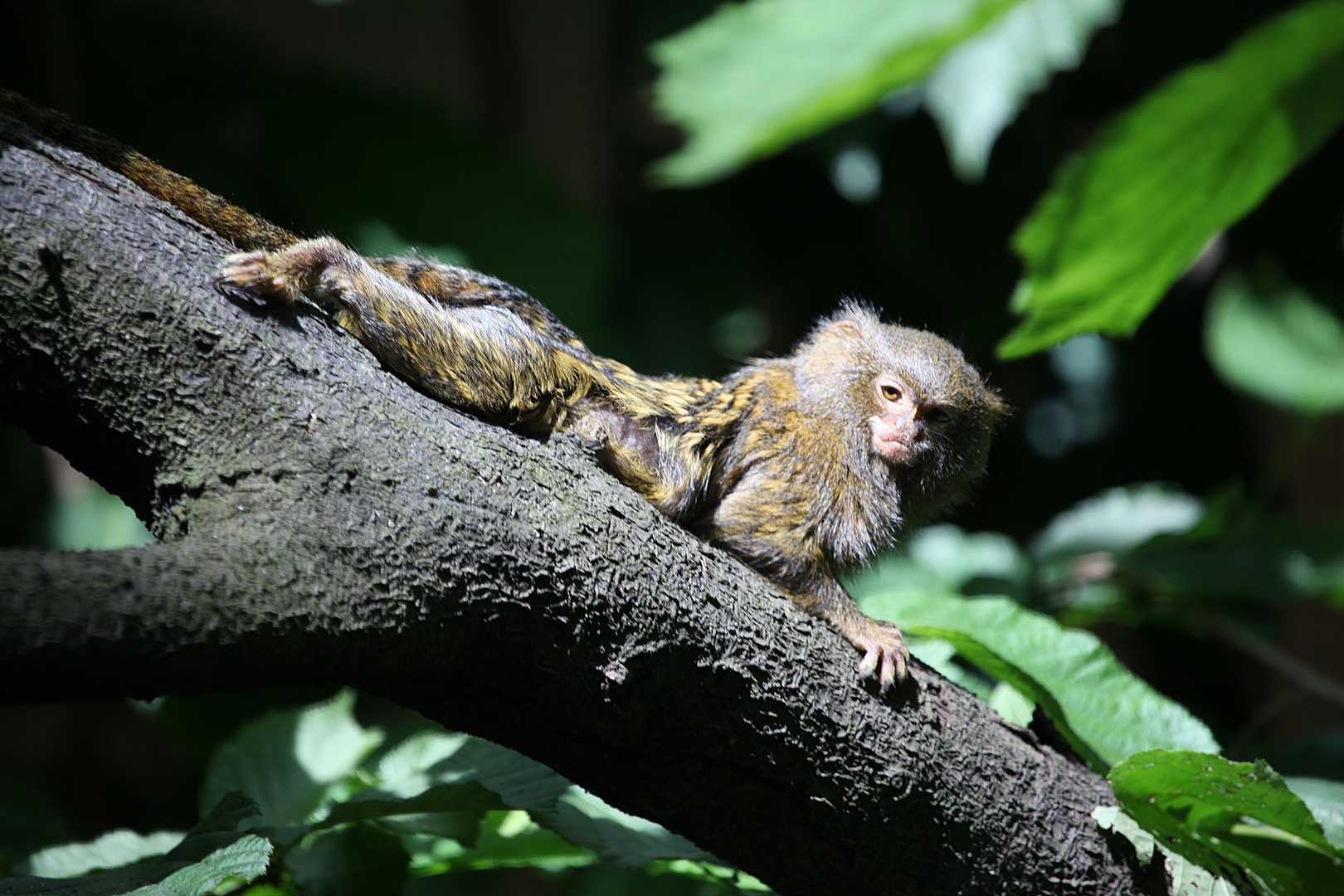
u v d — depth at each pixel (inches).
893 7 84.1
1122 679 149.2
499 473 109.9
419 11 398.3
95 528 260.1
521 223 293.1
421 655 101.5
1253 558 226.1
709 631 115.9
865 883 126.3
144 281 102.0
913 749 125.6
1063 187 108.5
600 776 116.1
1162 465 341.1
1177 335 342.6
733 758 118.3
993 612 156.2
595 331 293.7
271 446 101.7
